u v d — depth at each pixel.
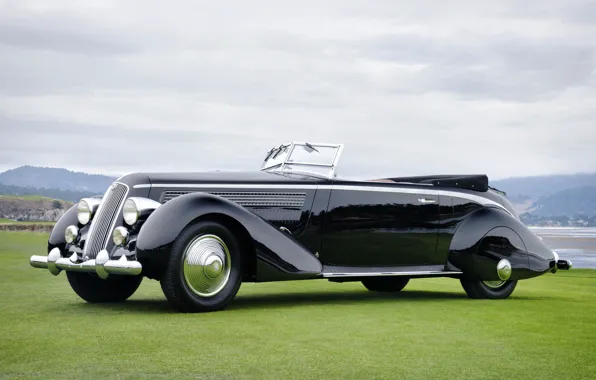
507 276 6.20
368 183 5.93
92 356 3.23
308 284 7.80
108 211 5.21
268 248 5.09
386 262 6.00
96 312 4.86
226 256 4.97
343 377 2.87
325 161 6.05
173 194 5.28
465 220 6.29
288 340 3.71
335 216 5.75
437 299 6.14
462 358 3.29
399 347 3.54
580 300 6.10
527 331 4.12
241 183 5.51
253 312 4.89
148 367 3.01
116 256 4.93
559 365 3.15
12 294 6.11
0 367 2.99
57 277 7.80
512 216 6.53
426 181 6.47
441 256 6.20
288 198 5.61
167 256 4.69
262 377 2.85
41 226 38.72
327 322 4.40
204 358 3.21
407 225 6.04
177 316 4.64
